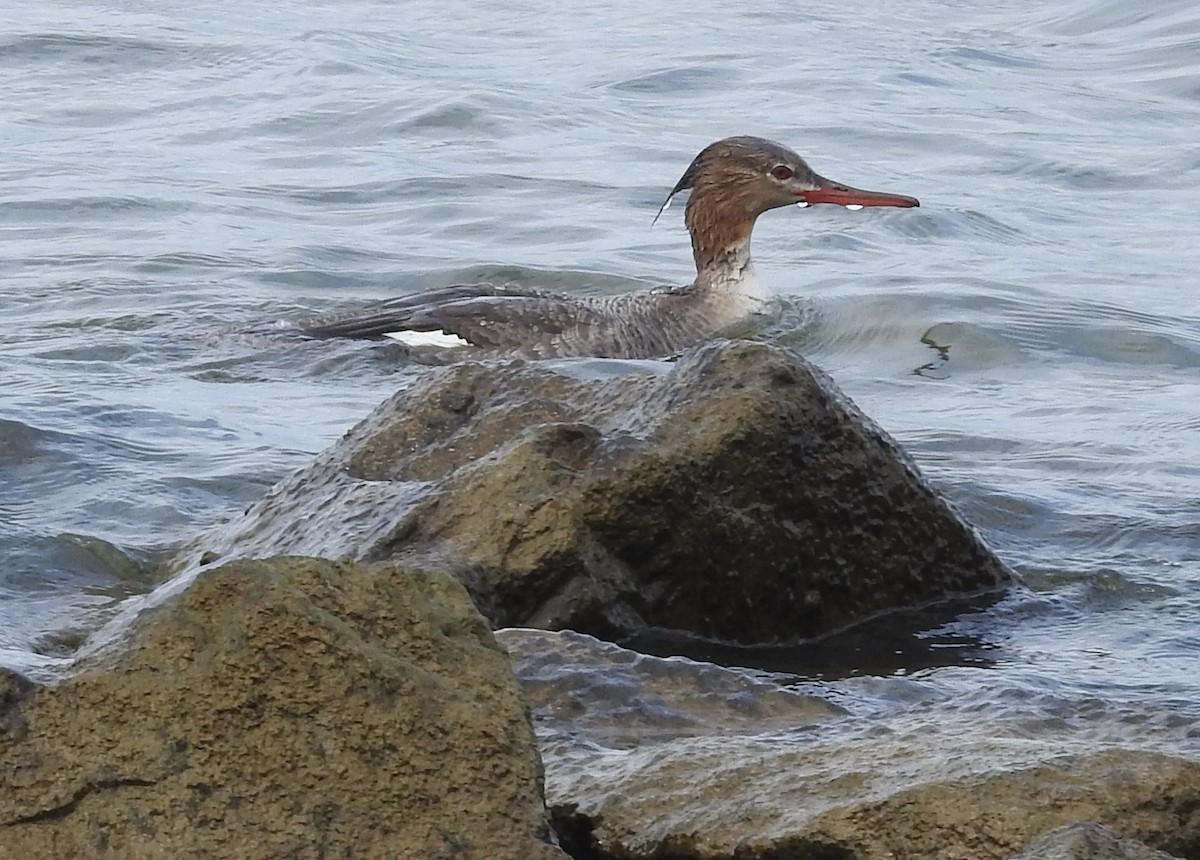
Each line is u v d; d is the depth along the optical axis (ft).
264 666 20.03
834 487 35.53
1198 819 21.98
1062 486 45.29
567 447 34.73
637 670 28.55
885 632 35.73
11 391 52.44
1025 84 118.93
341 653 20.17
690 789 23.63
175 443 47.80
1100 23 136.98
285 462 46.37
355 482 36.99
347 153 95.91
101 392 53.31
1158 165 98.37
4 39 118.83
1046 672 33.12
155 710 19.81
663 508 34.09
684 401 35.27
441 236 81.25
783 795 22.93
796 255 79.20
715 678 28.45
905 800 22.08
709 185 69.00
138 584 38.58
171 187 87.61
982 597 37.29
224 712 19.88
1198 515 42.83
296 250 76.74
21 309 66.85
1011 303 68.90
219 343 61.41
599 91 112.47
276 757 19.84
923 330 66.08
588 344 63.82
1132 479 46.50
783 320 68.13
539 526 33.63
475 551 33.55
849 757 23.81
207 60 118.21
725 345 36.01
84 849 19.31
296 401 55.11
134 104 107.24
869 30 136.67
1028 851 20.57
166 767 19.63
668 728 27.12
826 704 28.02
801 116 106.83
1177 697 31.73
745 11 143.33
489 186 89.35
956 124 106.32
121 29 124.98
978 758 23.02
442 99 105.09
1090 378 61.11
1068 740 24.39
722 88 114.62
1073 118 109.60
